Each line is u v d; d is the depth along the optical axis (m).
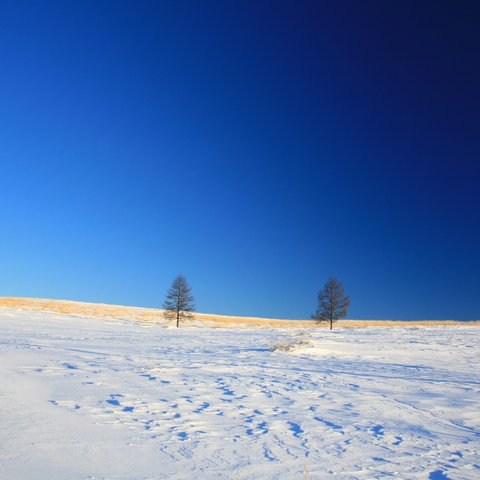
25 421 7.27
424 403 11.30
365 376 15.55
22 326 36.31
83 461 5.81
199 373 14.43
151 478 5.43
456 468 6.42
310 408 10.14
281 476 5.79
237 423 8.44
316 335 34.81
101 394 9.96
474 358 23.16
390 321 69.62
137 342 27.00
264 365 17.41
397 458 6.79
